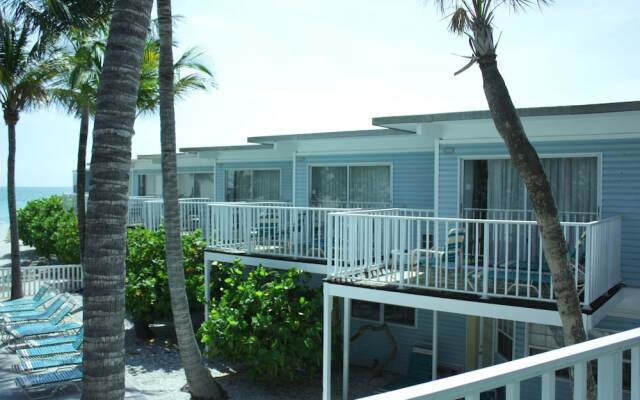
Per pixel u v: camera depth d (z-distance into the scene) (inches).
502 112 225.3
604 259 310.2
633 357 96.7
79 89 572.7
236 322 403.2
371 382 450.0
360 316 501.4
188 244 558.3
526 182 225.1
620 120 356.5
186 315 378.6
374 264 380.8
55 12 519.2
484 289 303.3
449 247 335.3
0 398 364.2
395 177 510.3
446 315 456.1
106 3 542.3
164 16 370.3
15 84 625.6
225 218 495.8
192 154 784.3
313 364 423.2
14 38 611.2
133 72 187.6
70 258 845.2
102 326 182.5
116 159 184.5
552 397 81.6
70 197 1051.9
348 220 362.3
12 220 678.5
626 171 355.9
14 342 482.0
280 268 446.6
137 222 769.6
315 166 565.0
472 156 410.3
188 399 388.8
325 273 422.0
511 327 407.8
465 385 70.0
